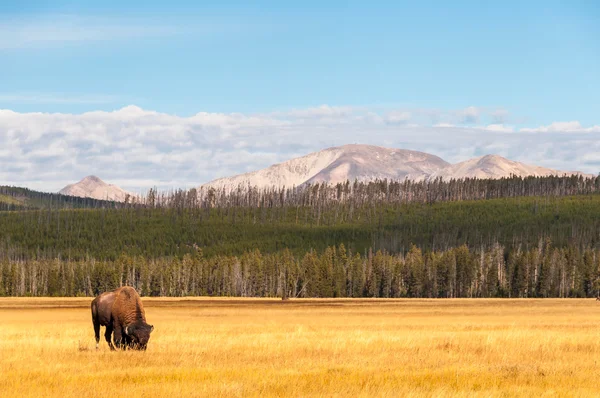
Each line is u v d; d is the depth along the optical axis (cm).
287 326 10294
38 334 7950
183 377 4169
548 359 5388
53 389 3750
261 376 4191
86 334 8075
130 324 5822
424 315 15875
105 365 4803
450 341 6606
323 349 5884
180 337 7281
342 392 3666
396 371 4497
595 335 7425
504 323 11488
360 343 6384
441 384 3997
